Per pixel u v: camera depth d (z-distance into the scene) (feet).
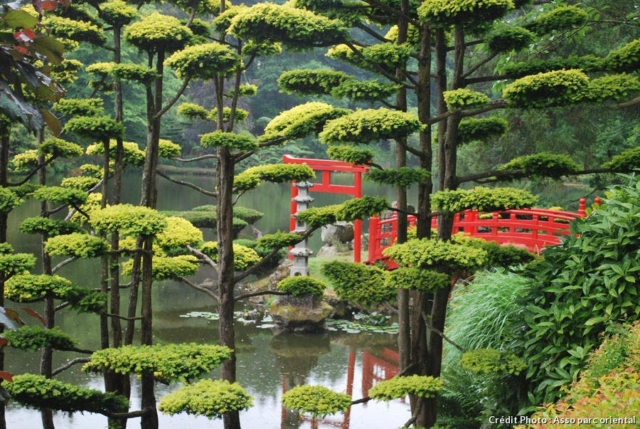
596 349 17.30
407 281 20.42
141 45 26.58
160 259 27.86
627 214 18.57
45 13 29.84
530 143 52.26
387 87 22.47
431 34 26.23
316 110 25.89
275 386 35.88
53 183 83.71
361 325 47.06
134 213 23.11
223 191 27.40
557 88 20.25
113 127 25.73
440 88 23.45
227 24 28.22
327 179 50.83
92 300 23.66
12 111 7.95
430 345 22.95
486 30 21.45
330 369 38.60
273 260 57.21
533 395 19.85
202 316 47.78
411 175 21.95
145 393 24.29
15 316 8.65
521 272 24.40
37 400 21.81
